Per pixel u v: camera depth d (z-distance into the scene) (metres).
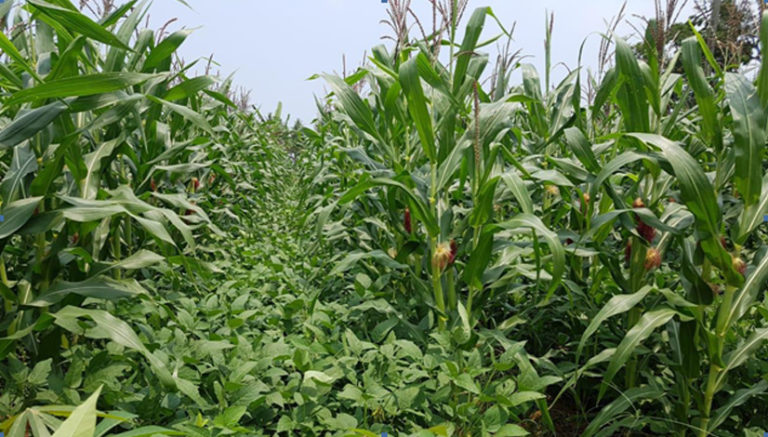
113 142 2.62
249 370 2.06
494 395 2.28
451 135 2.80
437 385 2.41
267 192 8.97
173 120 4.00
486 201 2.53
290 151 14.78
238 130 8.62
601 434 2.35
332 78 2.99
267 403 2.12
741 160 2.03
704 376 2.65
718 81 3.38
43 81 2.06
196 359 2.24
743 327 3.05
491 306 3.68
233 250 5.05
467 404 2.16
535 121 3.80
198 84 2.71
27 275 2.25
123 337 1.87
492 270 2.74
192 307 2.84
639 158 2.15
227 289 3.35
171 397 2.08
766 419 2.52
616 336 2.85
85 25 1.89
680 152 2.00
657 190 2.66
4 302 2.29
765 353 2.89
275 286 3.97
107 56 2.65
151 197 3.74
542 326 3.47
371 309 3.29
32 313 2.27
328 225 4.31
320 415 2.07
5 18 2.63
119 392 1.96
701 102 2.23
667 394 2.55
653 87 2.51
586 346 3.04
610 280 3.04
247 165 7.33
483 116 2.62
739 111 2.05
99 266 2.31
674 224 2.55
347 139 5.33
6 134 1.93
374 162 3.60
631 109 2.47
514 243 2.71
